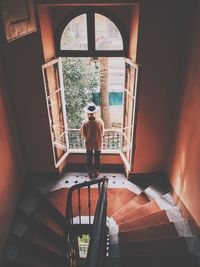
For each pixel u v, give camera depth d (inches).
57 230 193.8
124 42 199.5
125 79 214.4
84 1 165.0
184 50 175.9
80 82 340.5
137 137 213.3
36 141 217.6
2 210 175.3
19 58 183.2
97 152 229.1
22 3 122.0
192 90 165.6
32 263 174.9
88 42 199.9
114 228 180.2
